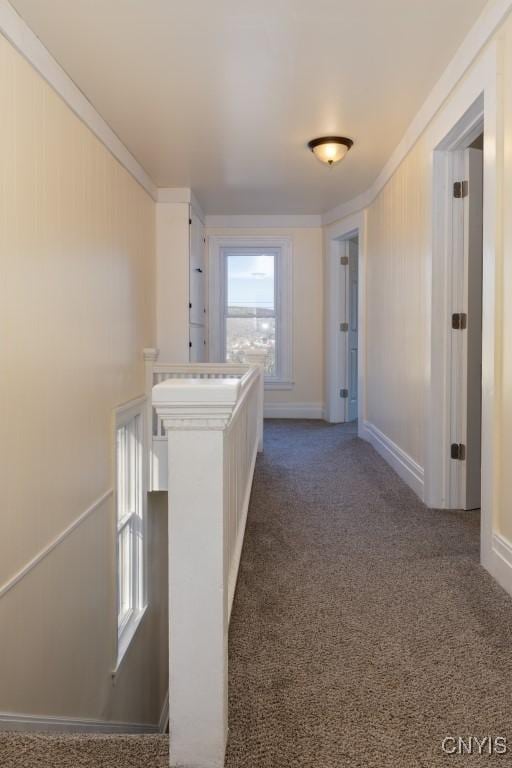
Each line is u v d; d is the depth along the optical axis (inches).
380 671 58.3
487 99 82.8
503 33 79.2
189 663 42.3
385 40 97.3
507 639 65.1
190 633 42.3
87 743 45.6
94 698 125.9
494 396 81.1
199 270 223.3
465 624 68.8
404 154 142.9
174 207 194.4
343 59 104.3
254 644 64.0
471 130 104.3
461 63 97.9
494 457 82.0
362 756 45.0
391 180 162.6
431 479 120.6
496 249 79.9
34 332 93.0
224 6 86.8
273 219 249.4
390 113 129.4
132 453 167.3
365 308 205.0
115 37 95.0
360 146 152.2
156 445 175.6
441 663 59.9
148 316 183.5
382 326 176.2
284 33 95.0
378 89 116.8
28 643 91.4
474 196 117.0
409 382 140.2
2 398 82.2
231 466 64.6
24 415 89.3
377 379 184.7
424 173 124.6
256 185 192.5
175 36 95.6
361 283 205.3
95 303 125.8
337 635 66.1
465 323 117.9
